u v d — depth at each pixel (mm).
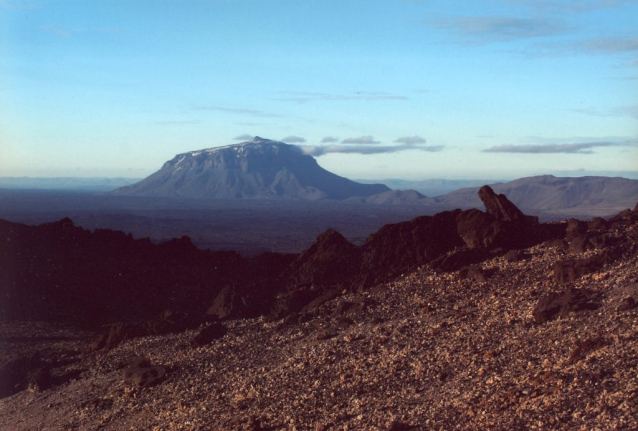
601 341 18766
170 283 51438
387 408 19062
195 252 59031
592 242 29047
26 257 52219
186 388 25062
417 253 35688
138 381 26469
